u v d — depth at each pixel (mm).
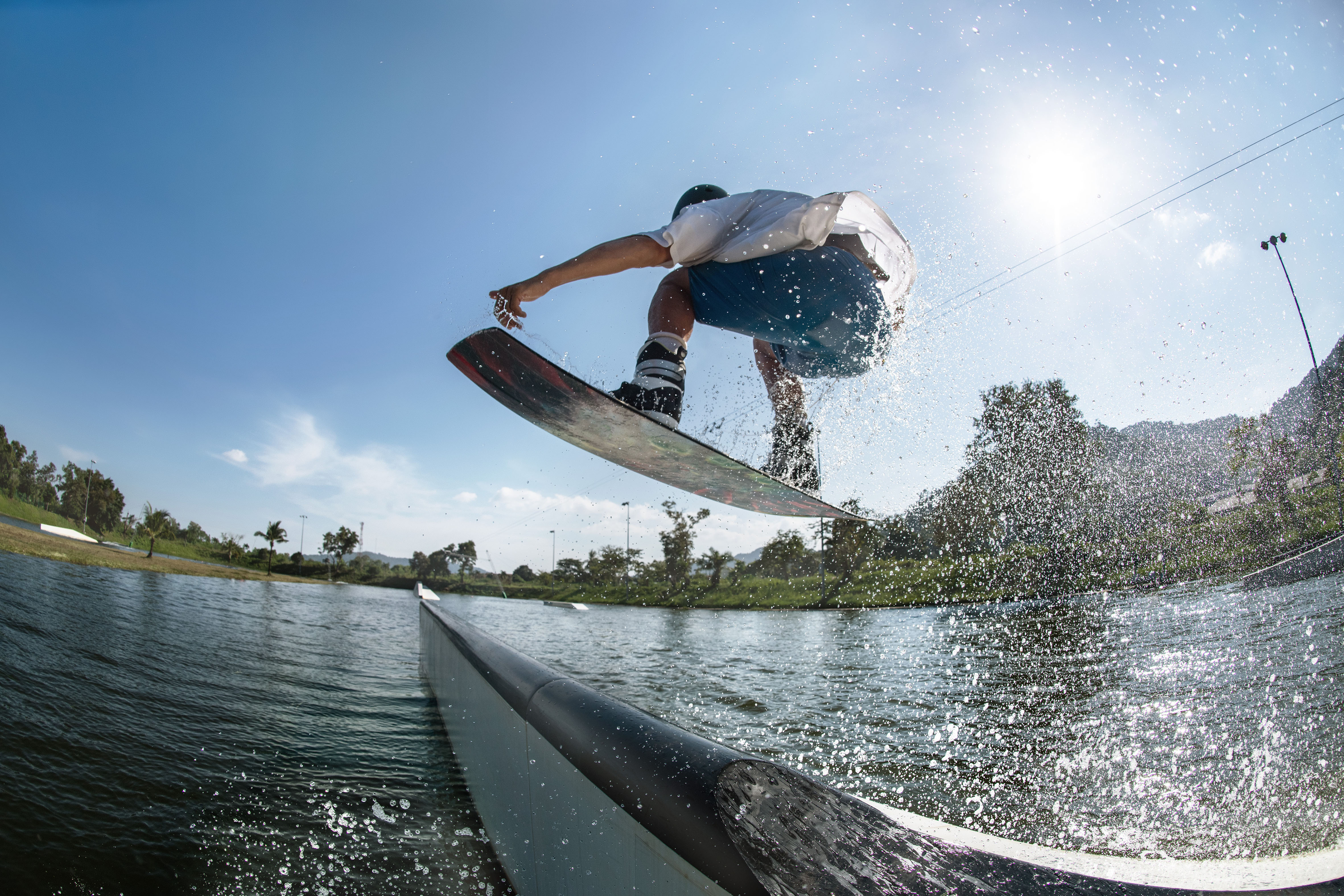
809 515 2744
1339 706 3295
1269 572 9648
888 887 674
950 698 5355
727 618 24219
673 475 2439
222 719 5660
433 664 6566
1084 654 6609
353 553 89438
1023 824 2172
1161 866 837
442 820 3227
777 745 4129
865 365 2131
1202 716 3562
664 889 993
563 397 1927
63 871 2717
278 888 2588
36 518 60000
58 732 4578
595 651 12266
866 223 1995
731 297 1837
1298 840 1460
